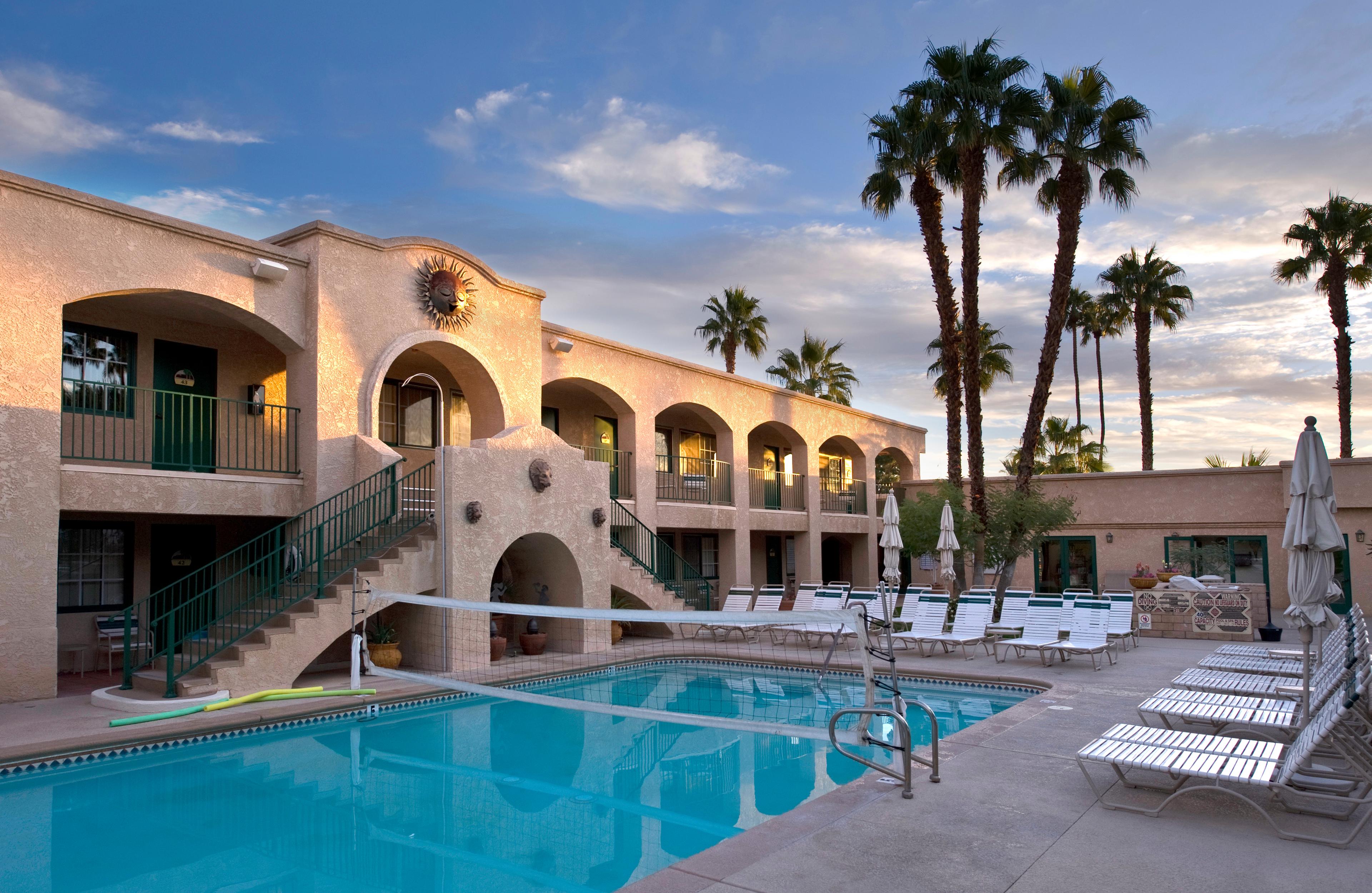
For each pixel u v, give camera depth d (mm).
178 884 5047
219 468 13094
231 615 11391
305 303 12875
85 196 10398
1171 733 5836
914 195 22281
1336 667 6633
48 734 7824
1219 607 15344
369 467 12703
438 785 7195
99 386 12219
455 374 15453
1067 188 20094
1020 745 6949
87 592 12438
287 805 6629
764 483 23766
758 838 4711
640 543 18453
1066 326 39062
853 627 6137
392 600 10750
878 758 7836
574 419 20188
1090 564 23109
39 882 5070
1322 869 4168
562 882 5066
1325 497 6305
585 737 9016
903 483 28078
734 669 13859
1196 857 4359
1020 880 4074
